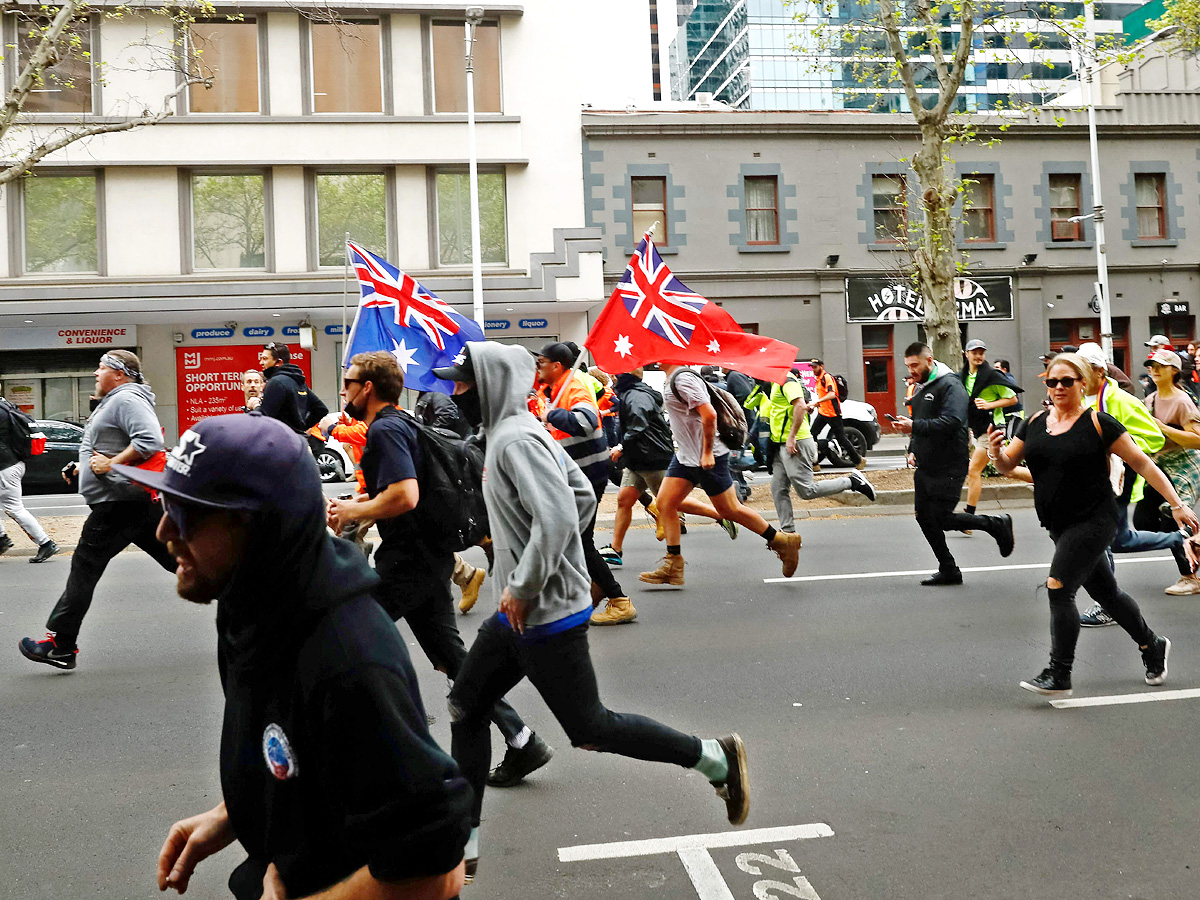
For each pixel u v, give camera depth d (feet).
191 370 84.74
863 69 55.06
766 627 23.66
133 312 79.71
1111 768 14.73
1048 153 96.32
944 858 11.97
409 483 14.34
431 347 29.63
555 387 25.59
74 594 20.29
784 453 34.04
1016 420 39.81
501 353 11.66
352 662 5.36
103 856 12.34
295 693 5.41
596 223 89.10
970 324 95.50
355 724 5.32
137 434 19.86
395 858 5.29
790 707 17.75
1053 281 96.48
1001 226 95.50
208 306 80.28
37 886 11.55
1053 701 17.92
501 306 84.48
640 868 11.80
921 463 28.17
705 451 26.22
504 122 84.94
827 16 58.39
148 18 78.84
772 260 91.86
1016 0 61.11
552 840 12.59
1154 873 11.54
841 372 92.43
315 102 83.25
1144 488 26.32
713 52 287.89
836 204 92.84
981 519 28.07
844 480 33.88
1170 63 105.81
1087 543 17.61
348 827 5.34
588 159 88.84
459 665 15.19
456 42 84.94
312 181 83.30
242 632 5.53
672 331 27.91
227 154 81.41
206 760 15.66
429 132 83.87
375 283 29.48
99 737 16.71
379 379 15.11
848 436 68.90
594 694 11.30
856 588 28.14
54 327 83.46
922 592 27.53
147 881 11.69
